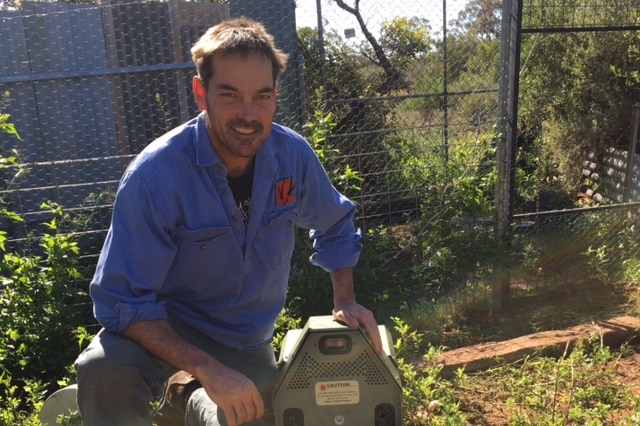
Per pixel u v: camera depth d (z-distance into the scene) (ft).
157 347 7.37
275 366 9.06
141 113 23.21
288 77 21.71
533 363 13.41
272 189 8.51
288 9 21.67
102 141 23.09
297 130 20.83
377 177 19.79
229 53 7.50
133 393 7.62
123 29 23.20
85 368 7.61
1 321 14.78
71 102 22.71
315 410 7.13
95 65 23.11
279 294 8.97
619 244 19.43
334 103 21.94
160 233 7.80
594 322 15.31
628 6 21.26
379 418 7.13
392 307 17.20
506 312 17.52
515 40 16.79
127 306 7.47
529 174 28.40
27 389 12.39
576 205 25.62
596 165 26.53
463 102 22.38
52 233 19.95
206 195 8.00
